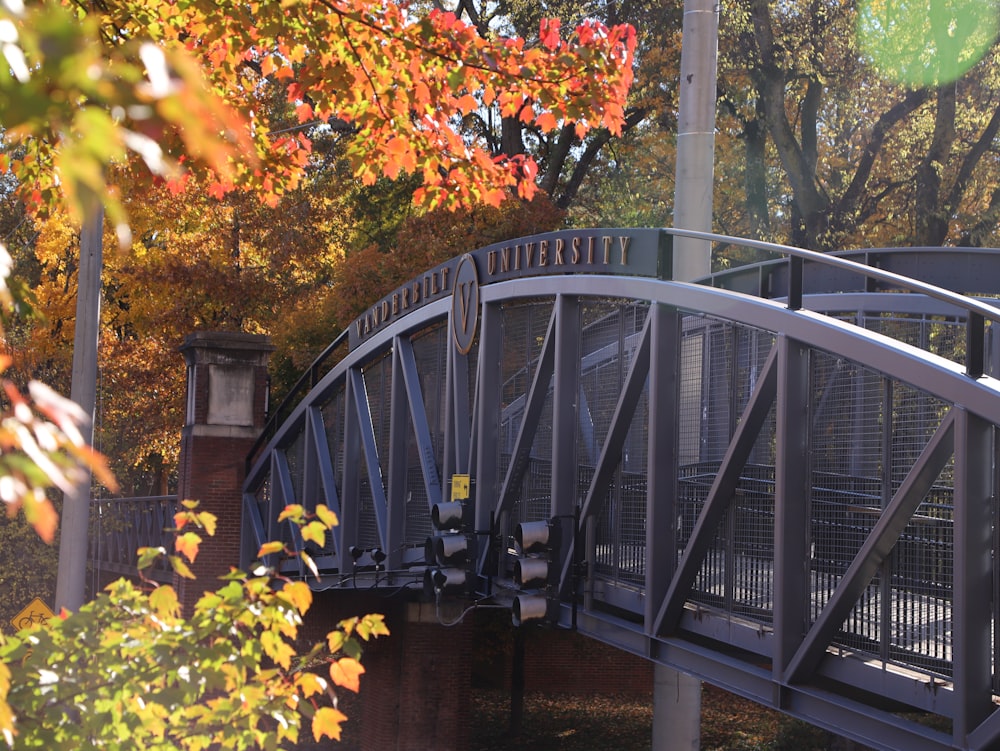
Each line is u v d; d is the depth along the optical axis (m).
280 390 35.38
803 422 8.30
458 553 13.23
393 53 8.23
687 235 10.23
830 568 8.07
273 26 7.73
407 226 28.47
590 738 27.52
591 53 8.21
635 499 10.90
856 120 32.50
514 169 9.24
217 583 22.12
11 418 2.16
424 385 16.34
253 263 34.75
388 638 19.95
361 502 18.44
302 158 9.19
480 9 34.25
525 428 12.79
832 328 7.82
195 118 1.76
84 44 1.74
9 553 25.78
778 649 8.09
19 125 1.76
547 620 11.41
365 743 20.20
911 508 7.08
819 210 29.36
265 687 4.27
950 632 6.95
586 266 11.71
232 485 22.45
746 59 28.47
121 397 36.97
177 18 8.16
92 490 29.25
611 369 11.61
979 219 30.22
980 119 30.48
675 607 9.74
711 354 9.98
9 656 4.09
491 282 13.84
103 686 3.98
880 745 7.30
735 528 9.19
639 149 35.44
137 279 34.03
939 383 6.81
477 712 30.14
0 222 37.12
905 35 28.55
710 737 27.06
